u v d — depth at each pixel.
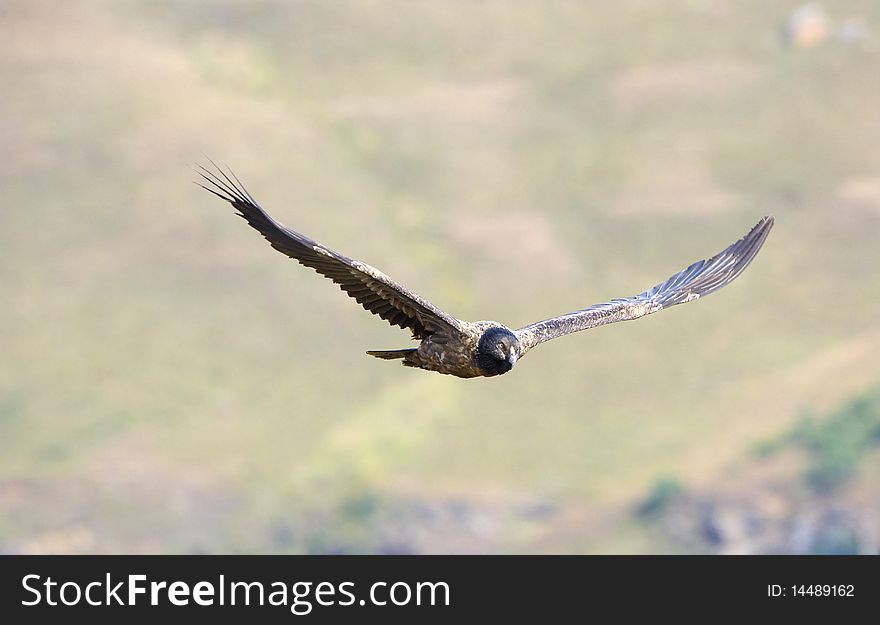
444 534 56.97
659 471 59.56
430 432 64.06
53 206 80.00
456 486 60.00
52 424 64.69
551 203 85.00
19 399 66.38
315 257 9.52
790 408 63.25
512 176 87.75
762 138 88.19
